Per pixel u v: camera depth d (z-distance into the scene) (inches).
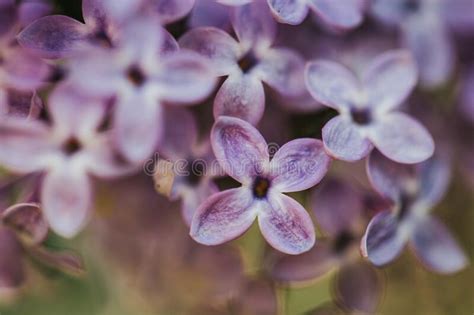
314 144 6.2
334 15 6.6
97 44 6.3
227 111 6.3
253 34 6.4
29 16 6.4
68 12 6.6
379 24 7.2
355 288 7.1
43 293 7.7
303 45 6.7
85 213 6.3
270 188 6.2
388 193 6.7
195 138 6.4
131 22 6.2
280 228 6.2
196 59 6.2
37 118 6.3
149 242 7.1
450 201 8.2
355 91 6.7
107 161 6.4
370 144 6.4
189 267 7.1
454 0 7.5
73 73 6.1
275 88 6.5
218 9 6.4
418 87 7.5
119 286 7.7
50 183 6.3
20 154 6.2
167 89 6.2
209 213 6.1
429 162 7.2
